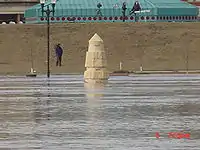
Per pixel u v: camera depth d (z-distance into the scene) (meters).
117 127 57.22
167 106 71.75
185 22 172.62
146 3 194.88
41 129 56.41
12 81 111.56
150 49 161.00
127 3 195.12
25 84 103.56
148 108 70.06
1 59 156.00
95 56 103.94
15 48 160.62
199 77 119.38
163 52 159.75
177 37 164.88
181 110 68.12
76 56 156.88
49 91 90.00
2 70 144.62
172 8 193.75
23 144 49.53
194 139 51.34
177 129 56.00
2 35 165.50
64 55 157.00
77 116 64.12
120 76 124.69
